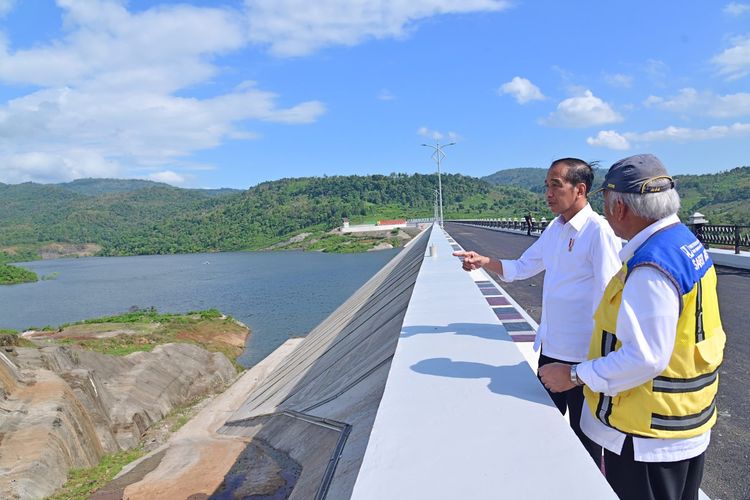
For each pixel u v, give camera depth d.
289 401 14.55
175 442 14.84
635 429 1.99
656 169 2.03
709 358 1.91
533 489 1.70
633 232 2.15
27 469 11.64
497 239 32.81
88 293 69.19
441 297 5.96
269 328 40.12
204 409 21.30
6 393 14.38
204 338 33.69
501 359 3.19
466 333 3.94
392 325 11.54
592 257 2.97
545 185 3.25
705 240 16.78
